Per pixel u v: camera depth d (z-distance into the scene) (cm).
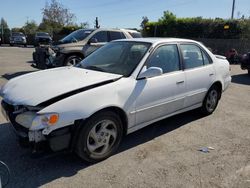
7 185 304
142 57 411
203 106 541
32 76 395
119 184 314
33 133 303
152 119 423
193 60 504
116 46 467
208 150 407
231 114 582
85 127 329
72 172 335
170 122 520
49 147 311
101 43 964
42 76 388
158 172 342
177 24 2802
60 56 909
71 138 324
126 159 371
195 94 500
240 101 699
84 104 325
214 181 327
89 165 352
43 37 3262
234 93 798
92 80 360
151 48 426
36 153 311
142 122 407
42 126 301
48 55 927
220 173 344
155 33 2809
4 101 352
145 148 406
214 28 2555
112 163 359
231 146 423
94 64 440
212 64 545
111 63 428
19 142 329
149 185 314
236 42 2378
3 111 364
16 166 342
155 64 424
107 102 345
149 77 407
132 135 452
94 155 351
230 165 365
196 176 336
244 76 1180
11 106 345
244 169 356
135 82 386
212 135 464
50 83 352
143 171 343
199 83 504
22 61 1463
